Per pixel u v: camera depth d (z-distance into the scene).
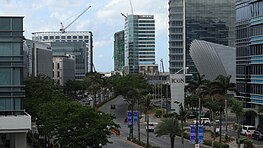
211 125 97.25
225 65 153.50
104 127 47.97
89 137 46.25
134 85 141.62
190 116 109.00
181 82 113.81
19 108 53.38
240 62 98.00
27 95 69.69
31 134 73.12
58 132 47.84
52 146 59.34
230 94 104.12
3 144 63.00
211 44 156.00
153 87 180.62
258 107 87.44
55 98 69.75
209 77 162.25
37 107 65.62
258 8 88.75
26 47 108.25
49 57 154.38
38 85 71.31
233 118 111.25
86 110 47.69
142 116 115.00
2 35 53.06
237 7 100.00
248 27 93.44
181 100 113.38
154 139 78.31
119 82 147.12
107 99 178.88
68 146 46.88
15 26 53.34
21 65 53.44
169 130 61.75
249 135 79.50
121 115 122.69
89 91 153.88
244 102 94.12
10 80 53.19
